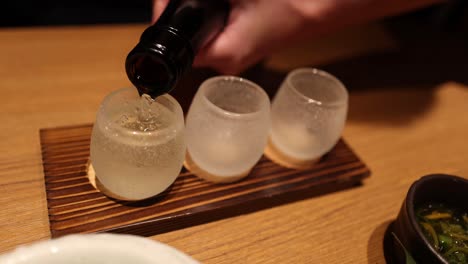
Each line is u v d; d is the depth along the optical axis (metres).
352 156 0.43
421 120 0.51
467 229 0.34
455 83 0.59
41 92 0.43
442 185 0.34
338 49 0.61
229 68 0.40
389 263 0.34
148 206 0.33
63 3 0.73
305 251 0.34
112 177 0.31
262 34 0.40
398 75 0.59
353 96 0.53
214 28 0.36
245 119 0.34
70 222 0.31
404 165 0.44
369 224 0.37
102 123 0.30
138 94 0.32
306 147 0.40
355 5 0.45
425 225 0.33
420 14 0.80
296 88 0.41
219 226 0.35
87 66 0.47
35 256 0.23
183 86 0.39
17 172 0.35
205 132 0.35
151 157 0.30
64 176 0.34
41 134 0.37
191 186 0.36
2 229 0.31
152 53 0.27
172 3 0.32
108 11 0.74
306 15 0.42
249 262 0.32
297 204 0.38
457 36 0.74
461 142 0.49
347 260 0.34
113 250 0.24
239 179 0.38
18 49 0.47
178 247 0.32
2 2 0.68
